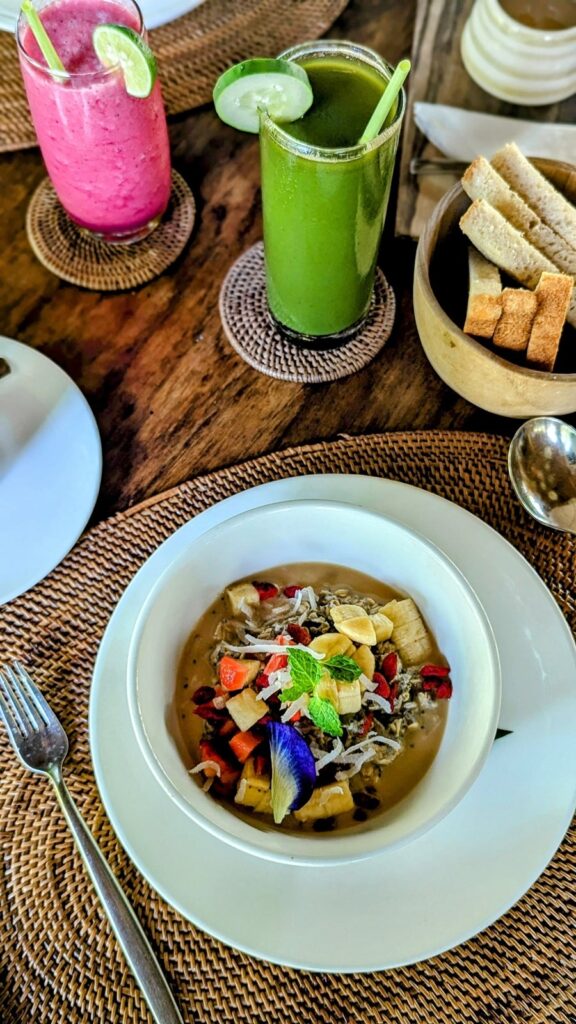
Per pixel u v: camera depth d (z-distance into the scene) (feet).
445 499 1.44
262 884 1.19
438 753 1.28
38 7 1.53
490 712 1.17
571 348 1.56
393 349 1.69
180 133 1.87
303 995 1.20
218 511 1.41
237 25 1.95
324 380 1.65
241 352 1.67
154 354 1.68
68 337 1.69
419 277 1.46
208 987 1.20
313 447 1.56
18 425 1.57
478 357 1.39
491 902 1.19
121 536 1.49
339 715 1.28
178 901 1.18
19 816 1.31
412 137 1.85
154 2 1.87
